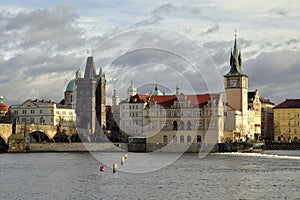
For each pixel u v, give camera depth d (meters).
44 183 102.88
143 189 93.94
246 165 143.62
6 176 116.19
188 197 85.06
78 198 84.88
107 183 102.38
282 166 139.62
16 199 84.25
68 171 127.12
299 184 100.12
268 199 83.25
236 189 93.50
